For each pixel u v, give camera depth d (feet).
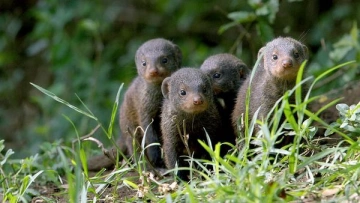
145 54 40.60
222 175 26.89
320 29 64.23
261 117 32.50
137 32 71.87
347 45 45.21
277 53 33.19
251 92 33.96
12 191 31.65
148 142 38.75
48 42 62.08
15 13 73.05
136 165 31.09
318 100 42.98
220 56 39.14
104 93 59.77
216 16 70.33
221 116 37.63
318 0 68.28
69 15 60.59
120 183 32.65
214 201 24.52
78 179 25.46
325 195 25.61
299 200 25.38
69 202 28.07
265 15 44.42
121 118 42.01
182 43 69.62
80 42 62.03
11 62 71.15
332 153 29.19
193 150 35.22
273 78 33.09
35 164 35.40
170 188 27.89
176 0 69.51
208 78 35.04
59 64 60.54
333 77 46.93
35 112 67.82
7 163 37.40
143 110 39.37
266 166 26.37
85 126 52.34
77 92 59.06
